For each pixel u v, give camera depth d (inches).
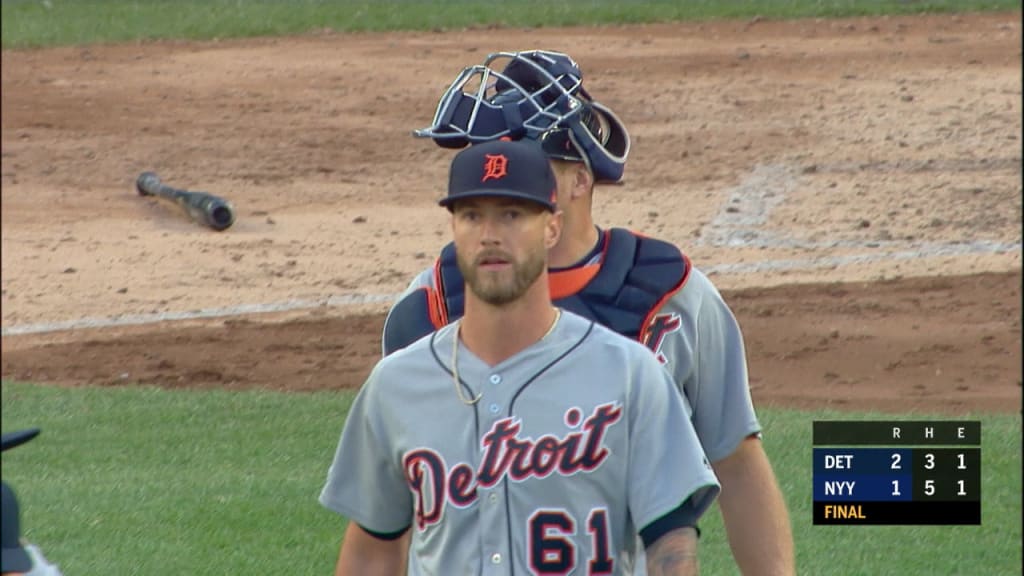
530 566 489.7
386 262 2213.3
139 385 1632.6
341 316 1939.0
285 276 2148.1
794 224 2340.1
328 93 3193.9
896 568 1012.5
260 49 3585.1
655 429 491.2
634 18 3784.5
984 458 1259.8
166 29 3786.9
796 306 1909.4
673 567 484.1
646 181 2591.0
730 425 586.9
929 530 1090.1
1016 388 1565.0
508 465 488.1
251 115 3051.2
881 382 1598.2
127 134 2935.5
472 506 493.7
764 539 585.6
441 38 3659.0
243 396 1523.1
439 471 498.0
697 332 575.8
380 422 514.3
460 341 505.7
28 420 1425.9
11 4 4065.0
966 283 1996.8
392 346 581.9
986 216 2337.6
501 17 3838.6
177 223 2436.0
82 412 1455.5
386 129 2950.3
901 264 2112.5
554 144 568.4
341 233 2365.9
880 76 3169.3
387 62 3427.7
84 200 2561.5
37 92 3225.9
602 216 2400.3
